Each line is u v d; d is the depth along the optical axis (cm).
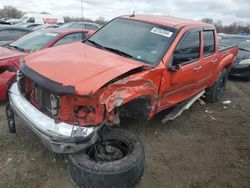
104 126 354
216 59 610
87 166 317
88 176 317
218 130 549
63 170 378
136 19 502
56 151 320
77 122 323
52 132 317
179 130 527
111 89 331
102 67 354
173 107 547
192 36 498
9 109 414
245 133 548
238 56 983
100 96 320
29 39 670
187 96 535
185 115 602
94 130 323
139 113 410
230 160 447
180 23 499
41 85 327
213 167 423
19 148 417
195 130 538
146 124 524
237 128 568
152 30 469
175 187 371
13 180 354
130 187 336
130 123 505
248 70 964
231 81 977
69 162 335
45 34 683
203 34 543
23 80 383
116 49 441
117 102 331
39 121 330
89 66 354
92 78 327
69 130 315
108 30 497
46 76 334
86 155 334
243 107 700
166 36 457
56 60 374
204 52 557
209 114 627
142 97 384
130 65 376
